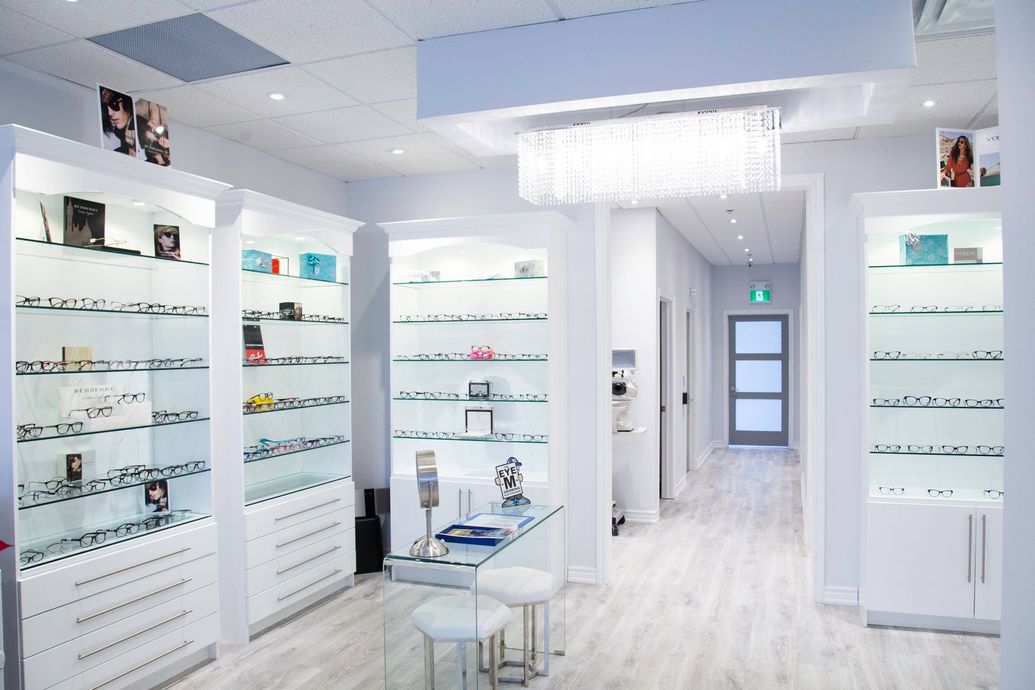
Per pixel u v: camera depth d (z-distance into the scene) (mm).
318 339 4781
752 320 11594
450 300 5223
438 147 4742
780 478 8938
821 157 4492
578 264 4992
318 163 5117
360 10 2881
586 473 4965
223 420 3990
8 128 2789
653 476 6742
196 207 3672
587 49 2961
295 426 4703
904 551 4051
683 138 3285
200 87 3664
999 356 4133
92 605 3098
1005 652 1509
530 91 3027
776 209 6941
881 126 4199
